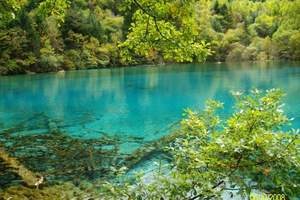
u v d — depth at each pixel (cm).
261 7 8112
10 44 4050
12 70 4059
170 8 589
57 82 3322
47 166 1016
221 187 419
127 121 1670
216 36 6506
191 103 2127
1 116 1803
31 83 3250
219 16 7419
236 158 393
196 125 445
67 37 5094
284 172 371
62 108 2030
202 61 604
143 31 607
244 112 403
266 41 6425
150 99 2311
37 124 1611
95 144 1262
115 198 445
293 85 2833
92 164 1037
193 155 415
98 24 5528
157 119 1705
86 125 1589
